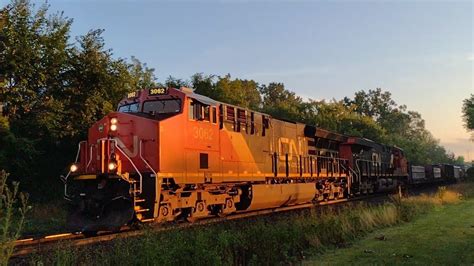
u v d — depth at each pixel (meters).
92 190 14.70
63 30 24.67
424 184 54.62
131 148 15.07
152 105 16.56
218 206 18.52
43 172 24.73
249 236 10.66
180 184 15.54
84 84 25.70
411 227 16.12
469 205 24.80
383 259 10.63
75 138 25.39
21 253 10.73
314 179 27.03
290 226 12.61
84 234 14.44
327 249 12.13
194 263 8.41
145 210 14.30
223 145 18.12
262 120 21.53
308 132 27.00
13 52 22.34
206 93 39.34
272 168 21.97
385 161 40.22
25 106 23.52
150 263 8.04
